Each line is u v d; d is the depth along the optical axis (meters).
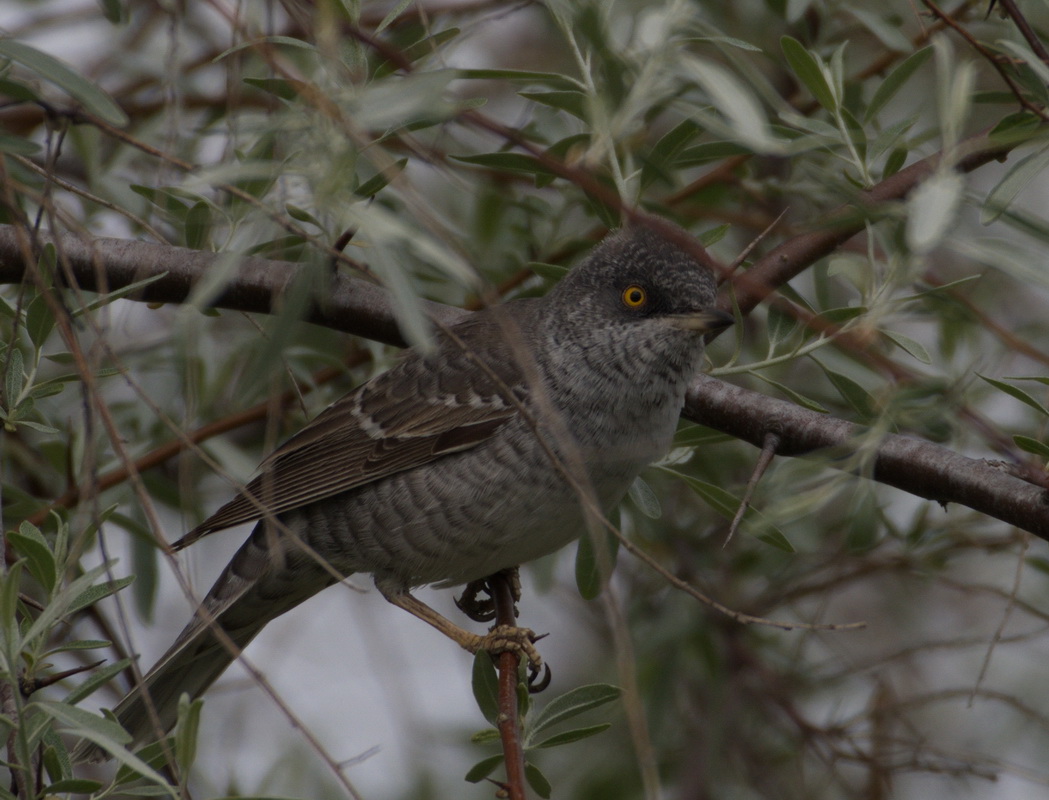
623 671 5.57
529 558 8.95
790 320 8.16
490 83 12.95
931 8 7.04
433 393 9.00
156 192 8.19
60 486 10.81
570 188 10.52
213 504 11.74
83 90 6.01
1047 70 6.47
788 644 11.73
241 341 10.44
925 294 7.44
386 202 9.18
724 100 6.27
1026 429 10.02
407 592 9.26
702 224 11.17
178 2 9.55
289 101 7.39
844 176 8.10
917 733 10.23
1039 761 11.66
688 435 8.95
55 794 5.57
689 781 10.60
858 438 6.87
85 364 5.82
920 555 10.57
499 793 6.23
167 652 8.70
